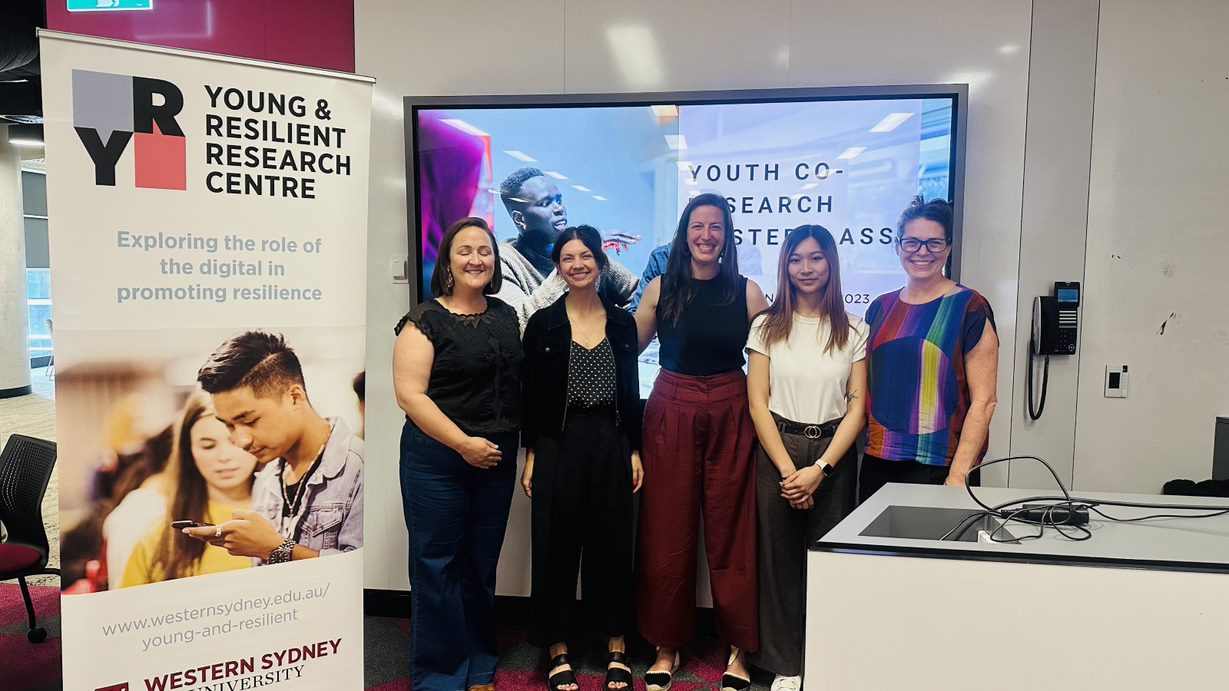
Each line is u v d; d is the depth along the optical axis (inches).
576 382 100.3
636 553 106.2
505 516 102.3
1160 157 107.7
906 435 100.6
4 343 353.4
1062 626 55.3
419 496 96.1
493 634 105.7
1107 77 107.3
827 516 97.9
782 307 99.2
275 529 79.2
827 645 59.1
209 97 73.7
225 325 75.8
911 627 57.6
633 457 104.9
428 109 114.3
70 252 68.8
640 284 113.0
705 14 112.6
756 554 101.2
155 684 74.5
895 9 109.3
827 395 97.0
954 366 98.3
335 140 80.4
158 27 122.4
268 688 80.0
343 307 81.9
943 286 101.1
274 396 78.4
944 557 56.7
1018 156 109.1
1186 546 58.3
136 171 70.9
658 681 102.6
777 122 108.6
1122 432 111.3
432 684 100.5
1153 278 109.0
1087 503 70.5
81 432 70.3
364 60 119.6
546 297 115.3
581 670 109.0
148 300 72.1
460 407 95.0
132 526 72.7
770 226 110.3
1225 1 105.2
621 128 111.7
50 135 67.8
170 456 73.9
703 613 118.6
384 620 124.8
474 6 116.9
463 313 96.1
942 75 109.2
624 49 114.5
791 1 110.8
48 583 137.3
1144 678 54.5
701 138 110.3
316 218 79.9
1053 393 111.7
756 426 99.1
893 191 107.2
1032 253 109.7
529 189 114.0
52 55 67.3
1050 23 107.1
